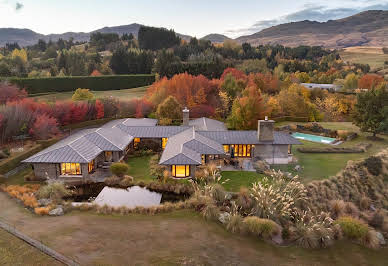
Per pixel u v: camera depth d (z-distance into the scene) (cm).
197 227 2162
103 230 2030
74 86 10281
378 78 11819
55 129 4841
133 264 1592
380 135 5372
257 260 1762
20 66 13125
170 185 3088
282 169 3675
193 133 4097
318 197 2930
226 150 4128
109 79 11050
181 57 18038
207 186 2719
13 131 4459
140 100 7125
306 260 1817
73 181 3241
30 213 2341
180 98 7556
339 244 2056
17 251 1664
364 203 3067
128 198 2830
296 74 14688
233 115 5812
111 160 3841
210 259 1716
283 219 2288
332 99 9169
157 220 2283
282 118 6912
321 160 4062
